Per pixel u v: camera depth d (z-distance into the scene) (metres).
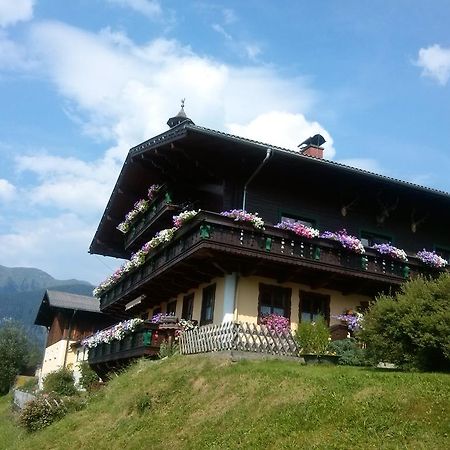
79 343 43.53
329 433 9.82
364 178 22.03
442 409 9.55
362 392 11.09
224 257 19.52
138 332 22.17
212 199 22.41
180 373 16.27
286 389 12.38
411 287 14.35
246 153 20.78
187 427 12.77
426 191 22.95
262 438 10.45
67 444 15.45
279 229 19.75
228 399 13.18
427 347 13.14
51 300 47.69
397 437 9.05
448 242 26.00
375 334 14.36
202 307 22.02
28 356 62.25
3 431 23.03
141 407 15.09
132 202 30.47
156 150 22.12
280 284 21.17
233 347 16.64
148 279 23.81
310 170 21.69
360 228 23.59
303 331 17.73
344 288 22.08
